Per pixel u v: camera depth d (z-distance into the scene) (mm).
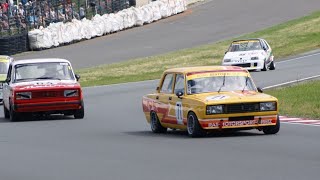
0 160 34219
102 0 163500
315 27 140500
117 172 29406
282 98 61906
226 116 40062
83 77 103438
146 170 29688
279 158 31844
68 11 154750
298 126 46562
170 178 27500
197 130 40562
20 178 28812
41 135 45688
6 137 45000
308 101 58750
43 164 32469
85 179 27938
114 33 156375
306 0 175875
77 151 36844
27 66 59281
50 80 58281
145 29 158250
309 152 33688
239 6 175000
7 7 140625
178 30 153250
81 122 54344
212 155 33500
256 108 40438
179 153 34594
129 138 42375
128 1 170375
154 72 104375
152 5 166875
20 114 56844
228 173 28219
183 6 175250
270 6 171750
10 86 57688
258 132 43188
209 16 166750
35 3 147375
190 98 41406
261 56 93062
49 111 56688
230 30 148500
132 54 128250
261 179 26594
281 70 92375
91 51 134500
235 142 38125
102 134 45281
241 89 42562
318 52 115438
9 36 134375
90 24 151125
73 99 56594
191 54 122250
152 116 46031
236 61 93438
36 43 137750
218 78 42906
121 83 92438
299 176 26984
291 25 146250
